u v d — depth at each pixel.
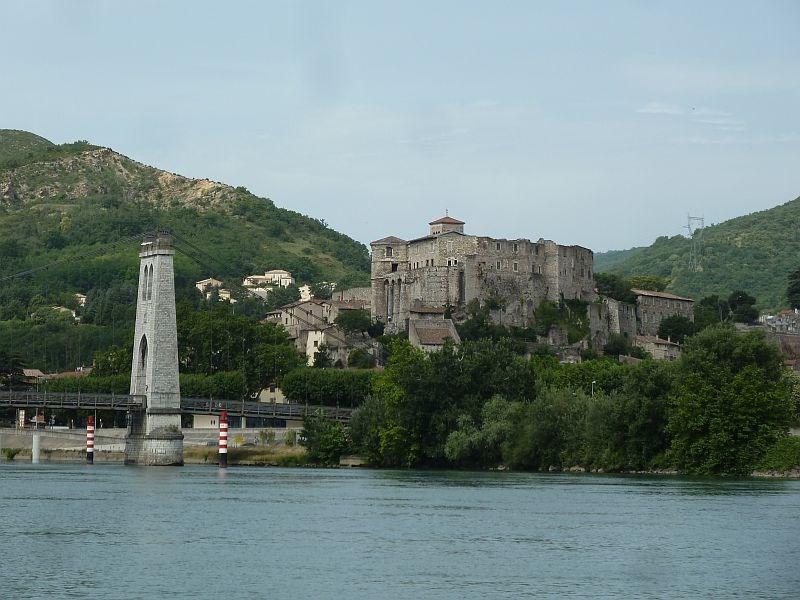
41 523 144.62
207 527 141.62
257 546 126.50
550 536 134.75
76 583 105.81
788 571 113.88
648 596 102.50
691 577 110.75
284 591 102.88
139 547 125.38
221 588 104.00
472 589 104.25
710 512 156.62
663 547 127.12
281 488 196.62
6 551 122.38
